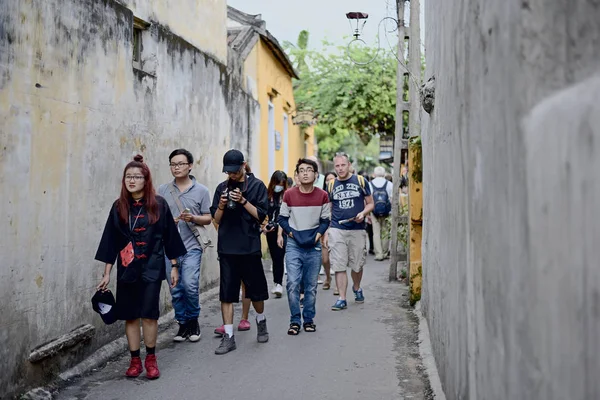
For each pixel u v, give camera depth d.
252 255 6.70
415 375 5.69
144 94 7.55
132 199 5.62
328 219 7.41
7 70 4.68
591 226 1.71
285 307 8.92
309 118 21.45
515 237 2.35
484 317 2.98
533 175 2.12
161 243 5.70
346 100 20.27
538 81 2.08
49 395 5.01
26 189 4.92
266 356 6.39
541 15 2.06
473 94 3.22
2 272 4.57
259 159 14.67
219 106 10.95
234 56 12.27
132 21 7.19
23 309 4.85
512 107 2.35
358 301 9.25
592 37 1.76
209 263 10.08
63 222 5.53
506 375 2.52
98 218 6.24
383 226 14.87
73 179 5.73
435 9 5.78
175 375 5.77
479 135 3.05
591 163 1.71
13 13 4.77
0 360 4.53
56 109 5.43
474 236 3.26
